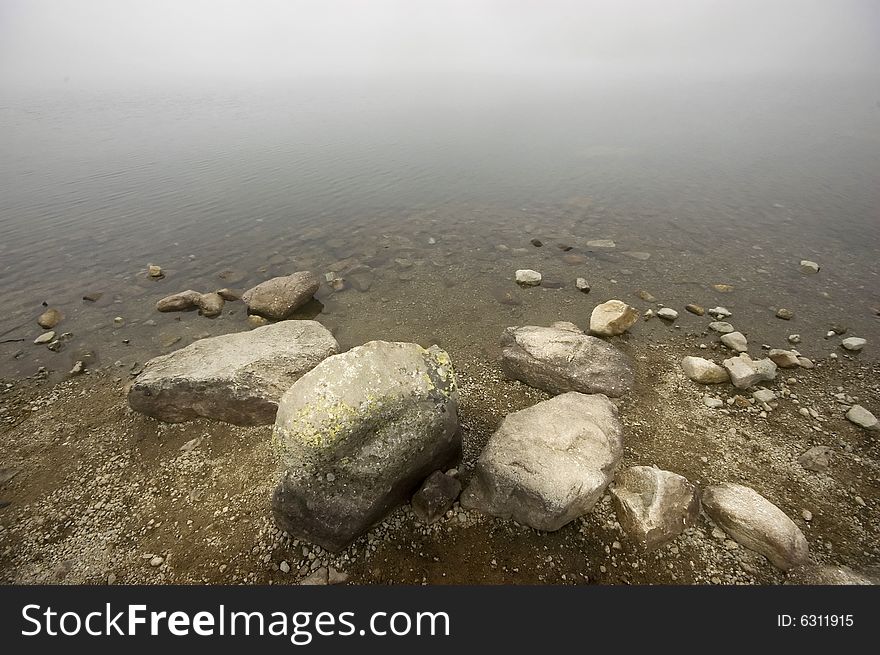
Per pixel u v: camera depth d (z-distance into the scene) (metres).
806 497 7.36
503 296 13.62
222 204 21.55
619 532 6.80
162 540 6.96
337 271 15.23
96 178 25.66
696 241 16.77
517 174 25.70
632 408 9.19
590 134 36.97
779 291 13.39
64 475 8.12
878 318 12.00
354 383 6.28
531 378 9.87
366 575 6.41
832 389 9.61
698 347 11.09
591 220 18.89
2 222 19.45
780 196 21.11
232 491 7.63
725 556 6.49
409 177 25.48
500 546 6.69
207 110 57.56
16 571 6.62
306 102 66.38
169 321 12.83
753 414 8.98
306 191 23.33
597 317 11.67
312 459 6.11
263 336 10.27
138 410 9.23
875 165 25.45
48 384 10.45
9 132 41.00
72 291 14.24
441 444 6.99
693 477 7.75
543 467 6.91
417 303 13.41
